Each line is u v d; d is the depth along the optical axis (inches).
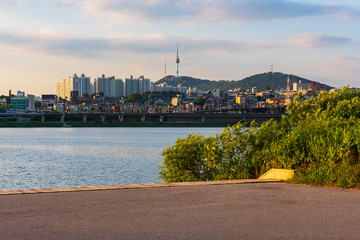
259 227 339.3
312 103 1061.8
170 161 907.4
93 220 359.6
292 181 622.8
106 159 3560.5
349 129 663.1
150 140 6811.0
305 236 312.8
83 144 5743.1
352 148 639.8
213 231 325.4
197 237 308.0
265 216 380.8
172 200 459.8
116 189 536.1
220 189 545.3
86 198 467.8
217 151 836.0
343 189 556.7
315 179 595.2
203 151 891.4
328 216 382.3
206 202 449.1
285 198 478.9
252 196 491.2
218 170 842.8
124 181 2256.4
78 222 351.9
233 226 342.0
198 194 502.0
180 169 901.8
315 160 676.1
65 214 382.6
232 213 393.1
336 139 645.3
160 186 567.8
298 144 695.7
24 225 339.9
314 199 474.0
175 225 344.2
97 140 6801.2
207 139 892.6
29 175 2536.9
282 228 336.5
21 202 438.6
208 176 868.6
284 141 716.7
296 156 687.7
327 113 952.3
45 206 418.3
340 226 344.2
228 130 846.5
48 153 4259.4
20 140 6801.2
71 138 7500.0
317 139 672.4
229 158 826.2
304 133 708.0
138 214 385.1
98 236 308.7
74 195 487.2
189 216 378.6
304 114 1025.5
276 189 551.2
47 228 331.0
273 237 309.6
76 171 2719.0
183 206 425.1
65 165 3095.5
